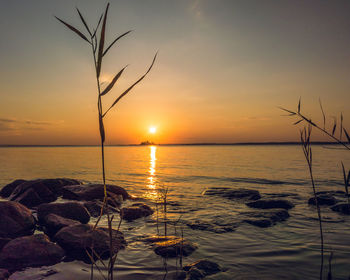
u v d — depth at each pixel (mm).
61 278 3738
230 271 4035
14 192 10164
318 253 4777
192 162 36531
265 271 4043
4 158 47000
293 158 43719
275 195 11312
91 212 7895
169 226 6602
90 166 29453
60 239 4863
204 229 6285
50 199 9891
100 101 1993
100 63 1945
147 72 1964
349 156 47594
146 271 4012
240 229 6328
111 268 2377
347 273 3943
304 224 6750
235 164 31641
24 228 5531
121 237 5344
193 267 4055
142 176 19641
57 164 32344
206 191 11906
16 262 4133
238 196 10703
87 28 1930
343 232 6066
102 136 2068
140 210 7648
